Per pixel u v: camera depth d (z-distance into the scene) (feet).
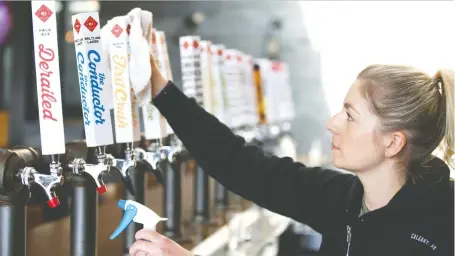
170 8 17.99
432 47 11.10
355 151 4.76
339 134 4.86
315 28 19.52
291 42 20.08
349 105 4.78
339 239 5.30
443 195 4.66
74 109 16.87
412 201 4.61
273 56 19.81
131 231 5.48
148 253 4.08
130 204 4.15
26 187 4.09
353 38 18.63
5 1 13.38
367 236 4.79
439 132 4.74
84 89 4.32
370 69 4.84
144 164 5.37
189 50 6.53
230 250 6.75
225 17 19.75
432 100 4.66
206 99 7.16
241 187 5.75
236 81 9.46
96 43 4.33
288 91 15.02
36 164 4.43
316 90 20.21
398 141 4.66
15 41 12.93
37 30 3.90
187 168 10.46
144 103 4.91
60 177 4.04
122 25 4.59
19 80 12.96
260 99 11.69
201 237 6.82
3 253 4.01
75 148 4.75
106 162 4.49
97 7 16.57
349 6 18.39
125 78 4.61
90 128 4.33
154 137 5.52
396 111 4.59
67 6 16.17
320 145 20.21
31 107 13.57
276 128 12.66
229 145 5.76
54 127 3.96
